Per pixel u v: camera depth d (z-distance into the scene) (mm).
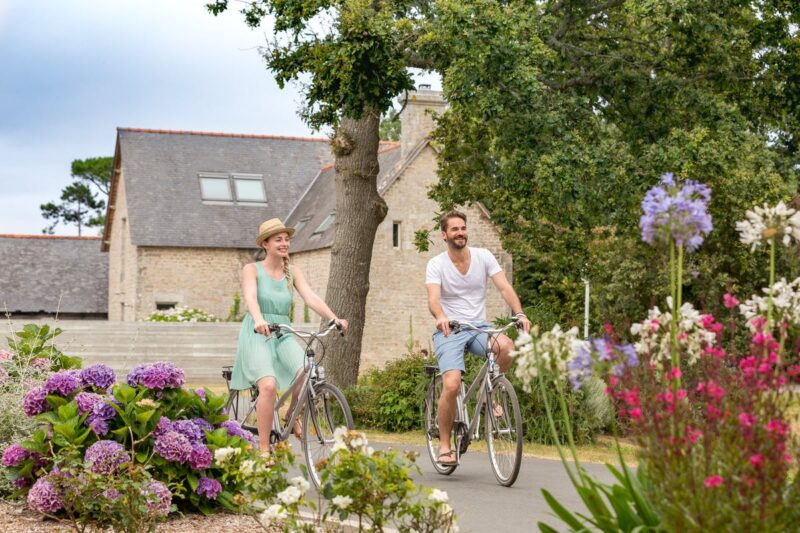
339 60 15000
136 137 44000
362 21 14852
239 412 9031
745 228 4156
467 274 8547
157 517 6102
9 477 6777
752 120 19562
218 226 41406
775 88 18781
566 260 20953
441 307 8406
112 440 6672
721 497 3414
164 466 6648
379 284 34531
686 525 3455
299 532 4516
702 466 3539
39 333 8648
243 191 43188
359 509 4461
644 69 18609
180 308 38875
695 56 18328
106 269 52906
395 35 15141
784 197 18375
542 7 18094
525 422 12539
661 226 3883
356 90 15297
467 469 9625
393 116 17234
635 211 17125
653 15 16438
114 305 47406
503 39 15180
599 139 17344
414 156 34906
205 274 41031
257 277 8062
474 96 15836
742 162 17797
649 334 4125
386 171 36500
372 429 14391
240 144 45188
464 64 15070
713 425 3623
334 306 16922
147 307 40406
